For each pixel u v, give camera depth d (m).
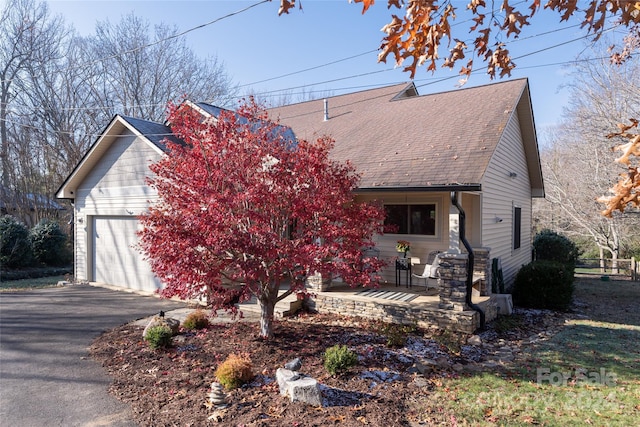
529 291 11.12
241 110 7.62
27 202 24.31
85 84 26.67
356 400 5.07
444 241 10.28
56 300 11.54
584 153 22.61
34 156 25.05
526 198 14.97
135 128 12.19
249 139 7.12
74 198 15.09
